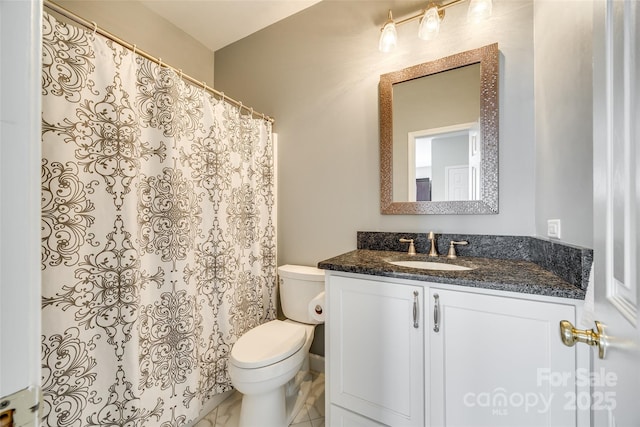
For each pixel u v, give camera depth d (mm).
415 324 989
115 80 1049
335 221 1738
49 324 889
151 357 1166
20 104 301
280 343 1342
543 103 1128
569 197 912
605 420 492
